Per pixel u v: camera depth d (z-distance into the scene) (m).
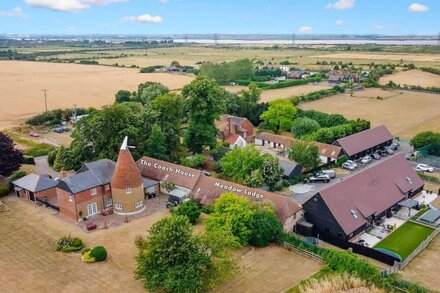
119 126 84.25
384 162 73.94
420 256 56.16
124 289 48.78
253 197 65.62
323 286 45.97
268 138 108.38
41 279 50.97
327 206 60.19
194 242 46.25
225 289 48.19
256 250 57.16
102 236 61.66
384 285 46.97
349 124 110.25
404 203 69.31
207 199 70.38
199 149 98.62
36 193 73.38
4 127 130.12
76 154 84.50
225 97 128.12
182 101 96.62
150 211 70.31
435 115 141.75
